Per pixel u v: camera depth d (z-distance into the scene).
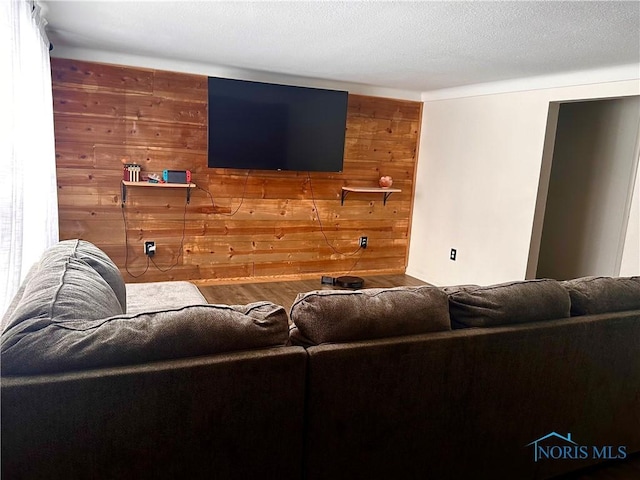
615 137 4.14
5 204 1.68
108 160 3.96
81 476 1.18
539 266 5.01
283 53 3.48
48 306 1.28
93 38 3.29
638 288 2.05
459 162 4.76
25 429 1.10
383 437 1.54
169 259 4.37
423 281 5.23
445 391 1.60
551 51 3.02
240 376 1.30
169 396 1.23
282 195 4.72
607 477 2.02
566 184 4.63
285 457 1.42
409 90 5.07
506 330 1.67
